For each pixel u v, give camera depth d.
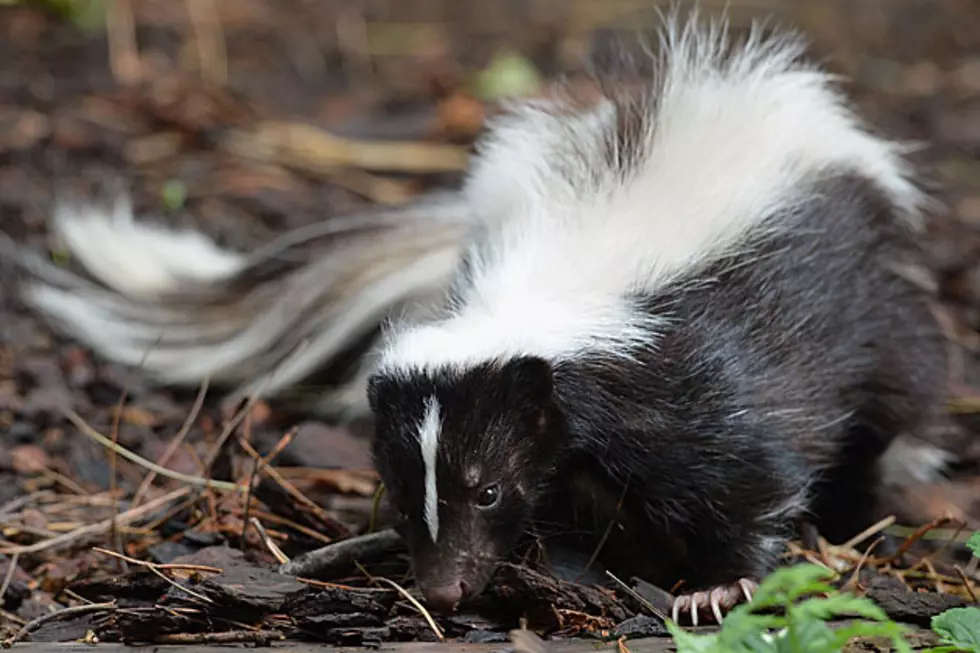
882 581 9.12
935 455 11.43
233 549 9.34
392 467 8.70
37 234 14.47
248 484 10.21
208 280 13.26
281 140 16.66
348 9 21.20
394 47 19.86
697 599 8.77
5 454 11.13
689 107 10.24
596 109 10.70
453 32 20.45
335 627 8.20
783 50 11.13
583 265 9.30
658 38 11.79
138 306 13.22
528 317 8.97
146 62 18.45
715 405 9.11
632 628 8.28
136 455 11.16
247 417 11.55
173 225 14.73
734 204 9.67
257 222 14.95
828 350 9.81
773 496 9.31
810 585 6.54
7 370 12.48
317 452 11.09
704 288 9.34
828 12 21.12
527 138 10.55
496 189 10.33
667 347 9.09
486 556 8.69
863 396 10.32
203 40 19.41
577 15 20.83
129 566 9.46
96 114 16.83
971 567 10.14
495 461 8.67
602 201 9.71
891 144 11.48
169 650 8.03
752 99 10.40
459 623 8.48
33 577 9.55
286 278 12.96
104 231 13.85
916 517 10.91
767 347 9.41
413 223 12.80
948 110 18.12
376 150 16.53
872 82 18.95
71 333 13.11
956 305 13.87
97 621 8.58
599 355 8.95
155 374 12.69
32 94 17.20
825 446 9.85
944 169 16.48
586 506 9.44
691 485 9.16
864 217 10.38
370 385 8.89
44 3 19.30
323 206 15.26
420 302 12.06
